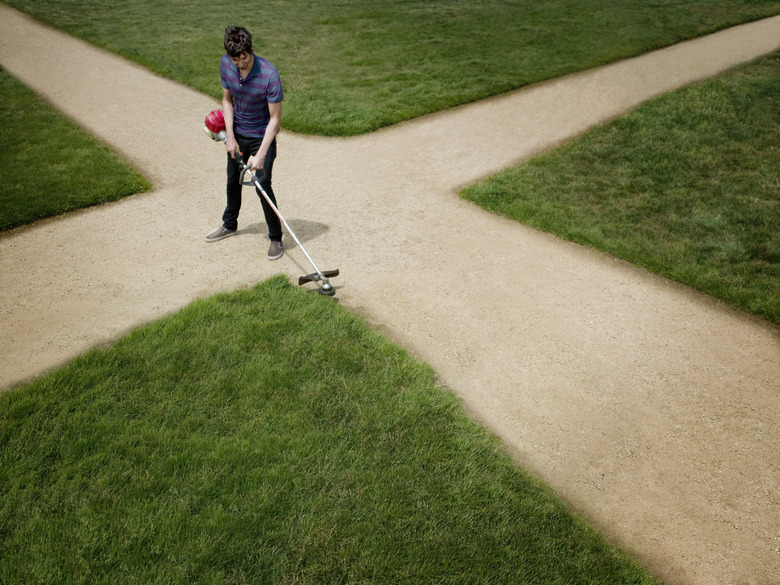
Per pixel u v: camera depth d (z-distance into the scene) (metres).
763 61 11.64
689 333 4.57
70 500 3.00
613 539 3.01
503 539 2.89
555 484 3.30
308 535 2.87
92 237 5.84
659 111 9.20
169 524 2.89
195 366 3.95
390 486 3.13
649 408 3.86
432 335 4.47
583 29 14.55
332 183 7.12
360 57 12.47
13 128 8.62
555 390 3.99
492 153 8.04
